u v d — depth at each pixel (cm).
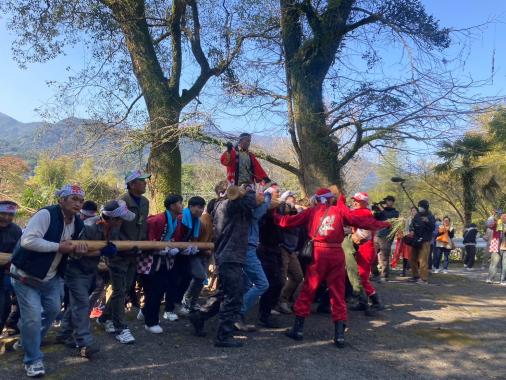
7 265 461
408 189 2302
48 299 460
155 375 454
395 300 857
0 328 493
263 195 552
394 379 477
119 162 1171
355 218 571
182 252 600
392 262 1359
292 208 701
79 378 438
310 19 1165
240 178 680
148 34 1223
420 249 1091
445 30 1072
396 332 642
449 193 2392
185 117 1136
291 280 709
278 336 596
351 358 530
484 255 1583
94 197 1111
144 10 1227
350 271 726
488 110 1087
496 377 495
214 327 618
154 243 547
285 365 497
